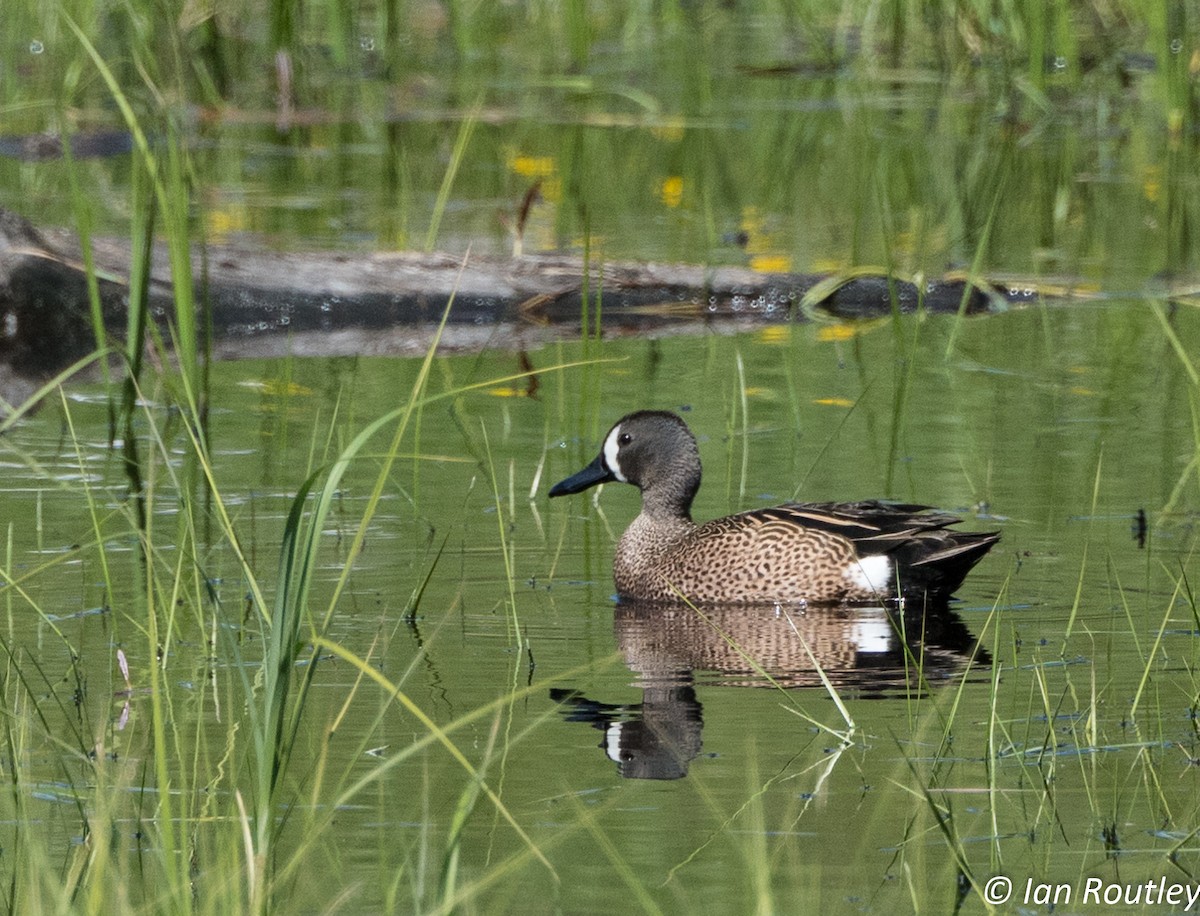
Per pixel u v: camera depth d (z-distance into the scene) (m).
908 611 11.07
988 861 7.36
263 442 14.12
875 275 18.81
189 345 13.11
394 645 10.19
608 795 8.03
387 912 6.76
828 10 32.44
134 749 8.68
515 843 7.57
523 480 13.37
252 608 10.77
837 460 13.65
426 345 17.64
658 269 19.11
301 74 27.05
